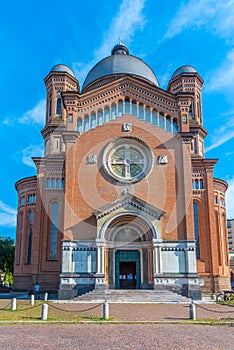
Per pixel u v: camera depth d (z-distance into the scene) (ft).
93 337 45.55
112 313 69.51
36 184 135.85
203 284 117.91
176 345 41.14
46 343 41.81
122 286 106.93
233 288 161.48
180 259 103.55
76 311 72.33
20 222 143.13
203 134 155.84
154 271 101.65
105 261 104.73
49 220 129.90
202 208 129.18
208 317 65.00
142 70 156.15
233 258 345.72
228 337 46.50
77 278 101.35
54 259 126.62
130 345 40.93
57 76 156.25
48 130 148.97
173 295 96.73
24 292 131.03
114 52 173.99
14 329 51.65
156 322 57.88
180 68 162.40
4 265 204.95
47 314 65.10
